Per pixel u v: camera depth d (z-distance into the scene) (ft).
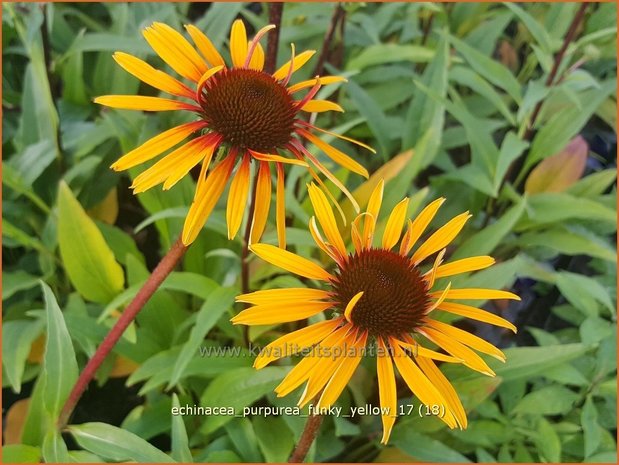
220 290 1.13
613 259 1.38
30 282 1.30
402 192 1.32
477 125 1.44
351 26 1.70
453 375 1.18
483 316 0.87
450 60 1.56
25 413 1.24
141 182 0.86
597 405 1.28
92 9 1.80
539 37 1.34
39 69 1.35
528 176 1.68
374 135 1.51
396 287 0.85
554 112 1.67
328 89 1.37
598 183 1.55
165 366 1.16
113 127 1.33
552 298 1.53
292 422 1.11
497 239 1.27
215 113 0.91
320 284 1.19
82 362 1.29
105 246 1.21
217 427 1.12
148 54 1.47
